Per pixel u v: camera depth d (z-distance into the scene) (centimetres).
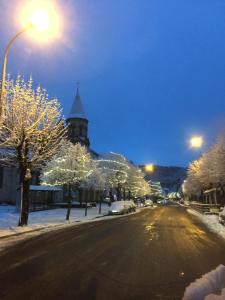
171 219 3619
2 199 5266
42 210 4641
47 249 1436
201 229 2531
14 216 3300
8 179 5347
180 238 1917
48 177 3747
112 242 1698
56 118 2489
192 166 7012
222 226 2739
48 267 1068
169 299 748
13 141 2300
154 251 1430
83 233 2108
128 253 1369
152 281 908
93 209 5400
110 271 1026
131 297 758
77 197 6831
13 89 2289
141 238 1883
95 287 836
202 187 6862
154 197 14900
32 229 2177
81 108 9275
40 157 2412
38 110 2372
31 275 954
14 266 1073
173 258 1269
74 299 732
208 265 1140
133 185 7812
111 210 4522
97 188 5441
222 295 397
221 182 4544
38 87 2386
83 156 3662
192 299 437
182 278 946
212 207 4619
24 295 757
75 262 1157
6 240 1708
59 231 2205
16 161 2591
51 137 2481
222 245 1675
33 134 2347
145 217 3972
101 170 6406
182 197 16162
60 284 859
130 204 5197
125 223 2997
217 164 4384
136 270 1046
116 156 6831
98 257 1266
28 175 2362
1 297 740
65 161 3578
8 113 2272
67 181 3538
